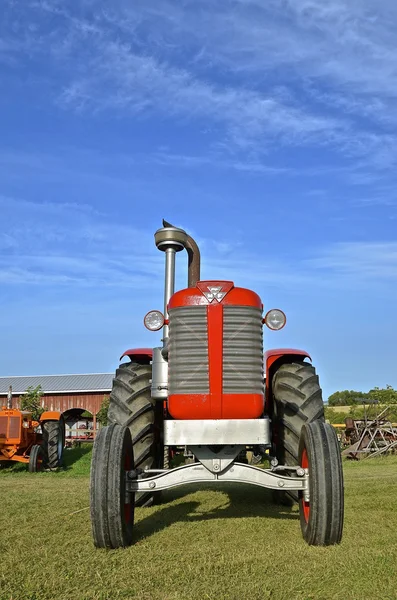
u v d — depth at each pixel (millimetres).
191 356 4445
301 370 5352
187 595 3053
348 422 19797
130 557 3896
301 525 4465
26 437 13547
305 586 3205
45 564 3771
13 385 29172
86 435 23750
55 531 4941
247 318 4508
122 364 5828
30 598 3057
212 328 4457
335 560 3717
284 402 5191
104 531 4078
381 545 4172
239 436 4336
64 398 27656
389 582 3252
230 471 4371
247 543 4305
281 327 4719
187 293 4570
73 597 3086
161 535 4617
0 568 3693
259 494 7184
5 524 5305
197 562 3760
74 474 12312
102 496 4082
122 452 4227
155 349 4992
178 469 4375
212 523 5137
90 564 3730
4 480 10547
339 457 4148
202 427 4348
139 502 6090
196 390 4395
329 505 4047
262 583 3248
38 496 7434
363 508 6051
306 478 4254
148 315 5039
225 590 3141
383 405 21109
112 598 3057
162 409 5598
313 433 4250
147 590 3180
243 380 4414
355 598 2982
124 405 5125
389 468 12672
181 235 6074
